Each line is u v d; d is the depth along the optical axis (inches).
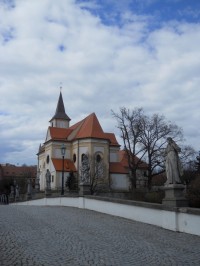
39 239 475.5
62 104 3710.6
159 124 2711.6
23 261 354.0
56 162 2849.4
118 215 783.7
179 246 456.4
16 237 484.4
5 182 4104.3
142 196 2036.2
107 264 353.1
